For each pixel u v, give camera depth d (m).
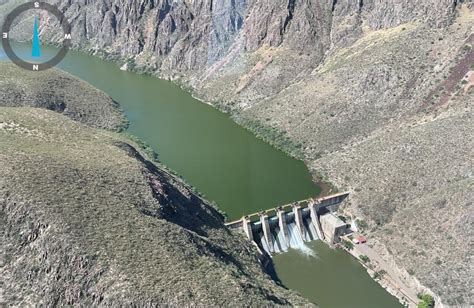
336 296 124.62
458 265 121.12
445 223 129.88
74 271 96.69
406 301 122.19
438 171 143.00
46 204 105.81
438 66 178.12
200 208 137.62
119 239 103.00
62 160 124.56
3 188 108.62
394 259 131.12
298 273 131.88
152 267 98.38
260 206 152.50
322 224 146.00
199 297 93.75
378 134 171.25
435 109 166.25
